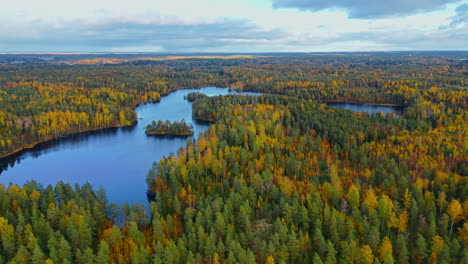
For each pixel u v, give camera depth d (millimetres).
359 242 81500
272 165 126188
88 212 88438
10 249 77188
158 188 119750
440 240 74938
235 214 93875
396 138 151125
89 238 82062
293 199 93500
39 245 79125
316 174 118500
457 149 133000
